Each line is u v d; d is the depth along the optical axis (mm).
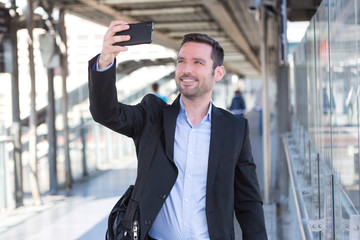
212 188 1819
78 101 10688
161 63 15867
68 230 5750
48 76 8383
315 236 2721
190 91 1821
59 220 6258
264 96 6926
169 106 1897
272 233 5500
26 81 17000
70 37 20391
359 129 1507
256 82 52562
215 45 1852
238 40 17750
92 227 5871
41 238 5418
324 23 2676
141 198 1809
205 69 1821
